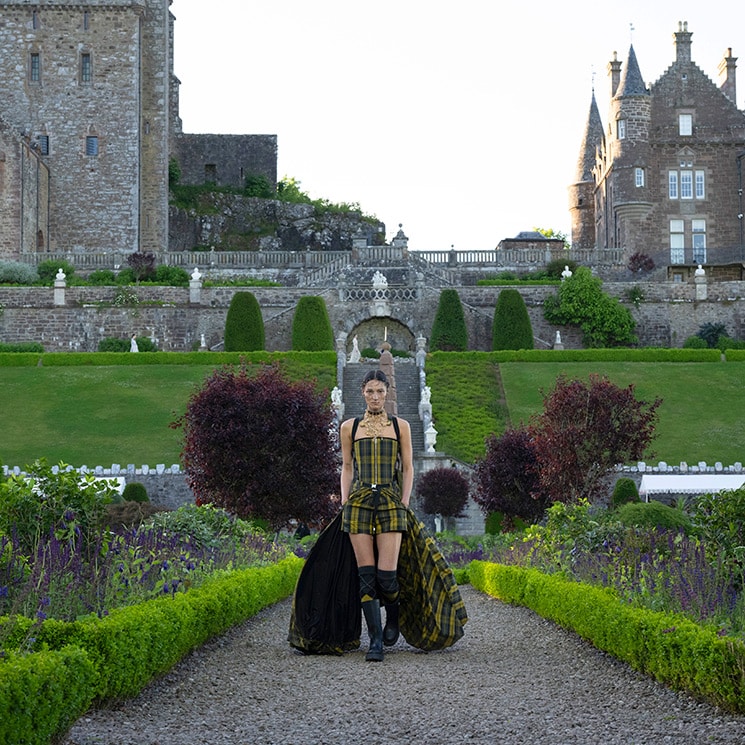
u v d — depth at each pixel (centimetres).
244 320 6556
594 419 3234
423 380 5684
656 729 880
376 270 7625
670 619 1066
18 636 912
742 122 8469
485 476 3662
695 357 6203
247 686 1083
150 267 7481
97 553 1288
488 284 7306
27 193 7731
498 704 984
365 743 849
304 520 2908
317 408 2859
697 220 8438
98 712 955
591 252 8056
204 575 1541
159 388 5634
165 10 8531
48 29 8244
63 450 4797
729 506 1350
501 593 2041
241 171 10169
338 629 1266
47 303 6925
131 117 8250
